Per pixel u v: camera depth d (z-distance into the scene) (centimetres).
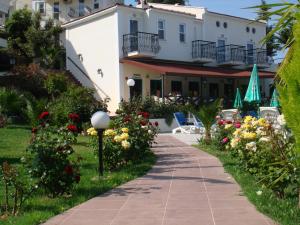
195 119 2288
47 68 3412
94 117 936
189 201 728
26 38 3678
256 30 3916
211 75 2998
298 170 652
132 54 2969
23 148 1448
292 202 668
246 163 874
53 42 3650
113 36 3028
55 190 757
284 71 391
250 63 3712
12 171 682
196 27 3462
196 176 962
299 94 381
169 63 3180
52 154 747
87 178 935
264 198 702
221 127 1452
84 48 3284
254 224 582
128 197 772
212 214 641
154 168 1097
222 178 930
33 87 2853
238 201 717
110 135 1081
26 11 3856
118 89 2983
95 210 687
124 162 1139
